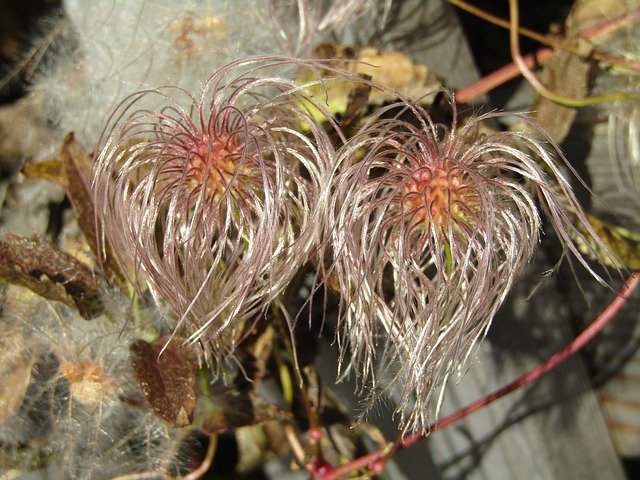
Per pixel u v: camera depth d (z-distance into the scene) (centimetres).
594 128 28
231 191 22
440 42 28
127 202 23
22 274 23
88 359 24
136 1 27
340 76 24
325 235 22
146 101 26
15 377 24
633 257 27
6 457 25
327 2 28
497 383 27
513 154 22
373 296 22
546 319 28
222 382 24
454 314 22
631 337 30
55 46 28
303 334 26
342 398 27
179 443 25
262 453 28
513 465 28
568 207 26
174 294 22
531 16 34
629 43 28
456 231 22
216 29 26
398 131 24
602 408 31
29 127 28
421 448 28
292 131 22
